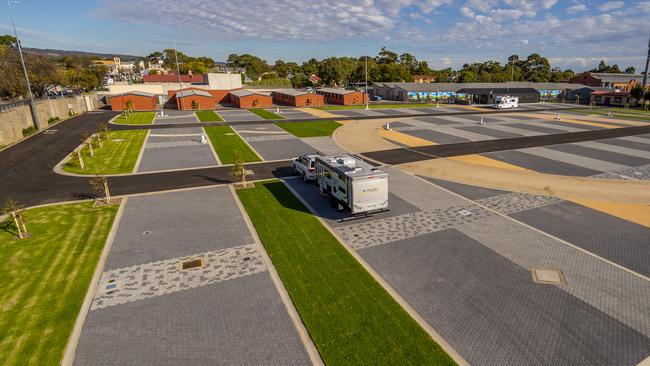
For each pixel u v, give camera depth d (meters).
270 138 46.28
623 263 16.12
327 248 17.58
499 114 70.19
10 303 13.58
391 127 54.38
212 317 12.84
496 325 12.25
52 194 25.59
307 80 167.38
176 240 18.58
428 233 19.17
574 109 80.19
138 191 26.11
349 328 12.12
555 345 11.34
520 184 27.19
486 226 19.98
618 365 10.57
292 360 10.85
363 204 20.45
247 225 20.28
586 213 21.69
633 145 40.66
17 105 51.78
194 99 84.12
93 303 13.66
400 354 10.97
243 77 184.50
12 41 171.25
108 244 18.17
